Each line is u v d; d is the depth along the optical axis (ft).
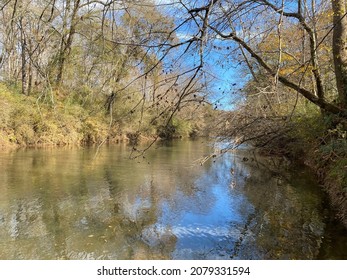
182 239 17.74
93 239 17.49
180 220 20.89
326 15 25.94
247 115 26.81
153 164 43.45
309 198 25.62
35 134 57.93
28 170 34.50
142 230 18.97
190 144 83.76
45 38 23.47
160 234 18.40
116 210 22.59
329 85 32.78
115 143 74.02
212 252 15.94
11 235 17.72
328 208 22.63
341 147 20.77
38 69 21.09
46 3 21.49
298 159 41.27
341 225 19.33
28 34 25.31
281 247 16.46
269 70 20.74
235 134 27.12
